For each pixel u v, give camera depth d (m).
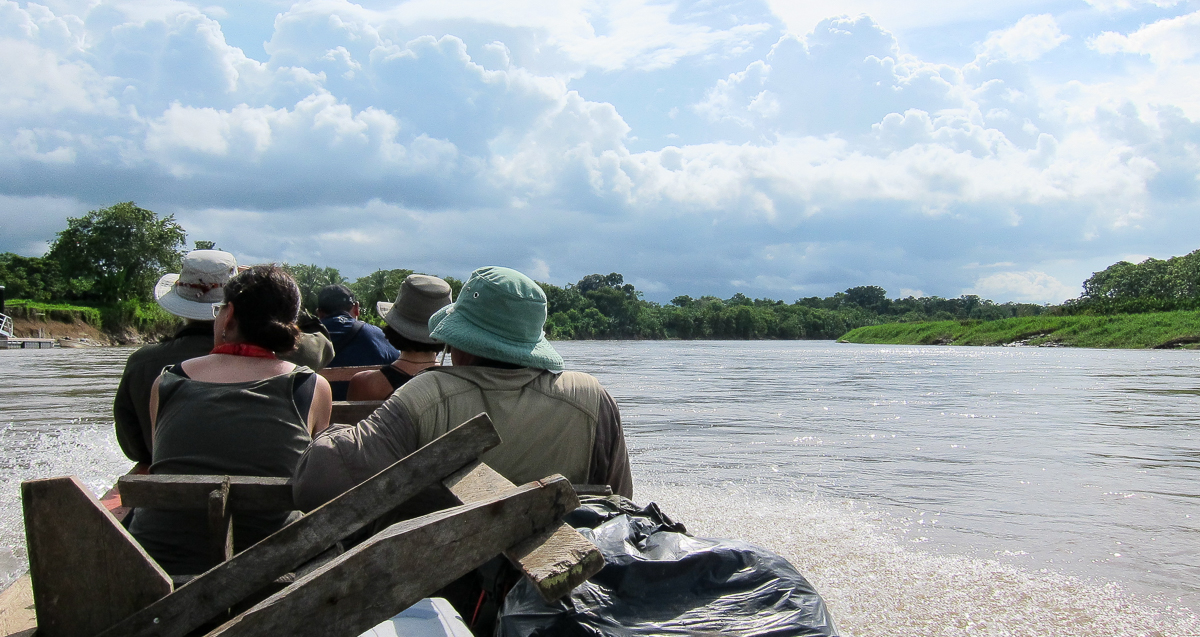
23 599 1.47
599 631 1.34
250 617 1.12
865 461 6.23
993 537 3.96
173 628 1.30
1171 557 3.61
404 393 1.92
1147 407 10.84
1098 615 2.90
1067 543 3.83
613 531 1.58
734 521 4.25
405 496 1.47
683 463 6.12
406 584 1.18
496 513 1.24
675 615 1.39
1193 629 2.76
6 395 11.55
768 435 7.80
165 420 2.04
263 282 2.17
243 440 2.00
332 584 1.14
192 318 2.90
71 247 72.12
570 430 2.04
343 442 1.79
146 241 73.31
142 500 1.76
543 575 1.19
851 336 91.00
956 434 7.86
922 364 27.27
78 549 1.26
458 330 2.03
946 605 3.01
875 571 3.40
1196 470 5.83
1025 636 2.70
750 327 159.88
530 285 2.09
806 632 1.35
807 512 4.48
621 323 150.00
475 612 1.69
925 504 4.66
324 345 3.41
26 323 59.31
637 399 12.33
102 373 18.00
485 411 1.94
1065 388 14.83
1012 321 66.06
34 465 5.66
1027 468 5.93
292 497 1.78
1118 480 5.44
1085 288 155.25
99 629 1.28
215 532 1.69
